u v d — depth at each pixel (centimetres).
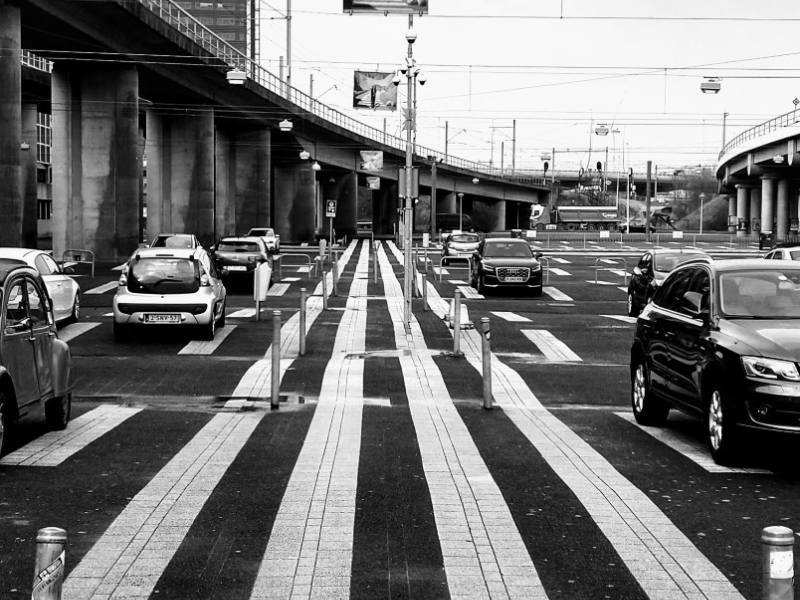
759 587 630
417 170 2384
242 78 4350
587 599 607
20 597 597
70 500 840
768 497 868
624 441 1138
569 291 3841
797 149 7294
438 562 679
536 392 1541
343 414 1318
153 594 612
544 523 779
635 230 13312
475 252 3981
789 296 1076
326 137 8688
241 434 1164
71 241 5094
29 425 1209
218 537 735
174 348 2027
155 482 909
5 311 985
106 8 4281
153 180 6562
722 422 987
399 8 2550
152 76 5456
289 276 4481
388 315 2764
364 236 10281
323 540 729
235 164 7900
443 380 1648
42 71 6078
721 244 8550
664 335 1168
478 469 978
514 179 13412
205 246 6550
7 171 3744
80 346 2044
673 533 752
